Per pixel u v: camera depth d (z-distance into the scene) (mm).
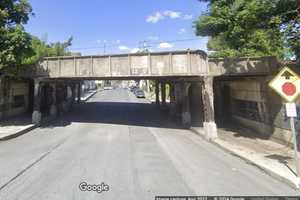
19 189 9477
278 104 19234
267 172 11797
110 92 94312
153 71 24312
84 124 28750
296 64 17844
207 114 21875
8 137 20109
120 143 19000
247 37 19547
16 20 24609
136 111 41250
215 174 11594
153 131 25094
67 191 9305
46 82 30297
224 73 22156
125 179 10703
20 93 32875
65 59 26875
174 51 23719
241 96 27109
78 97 50594
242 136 21938
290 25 15078
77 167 12430
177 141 20297
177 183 10297
